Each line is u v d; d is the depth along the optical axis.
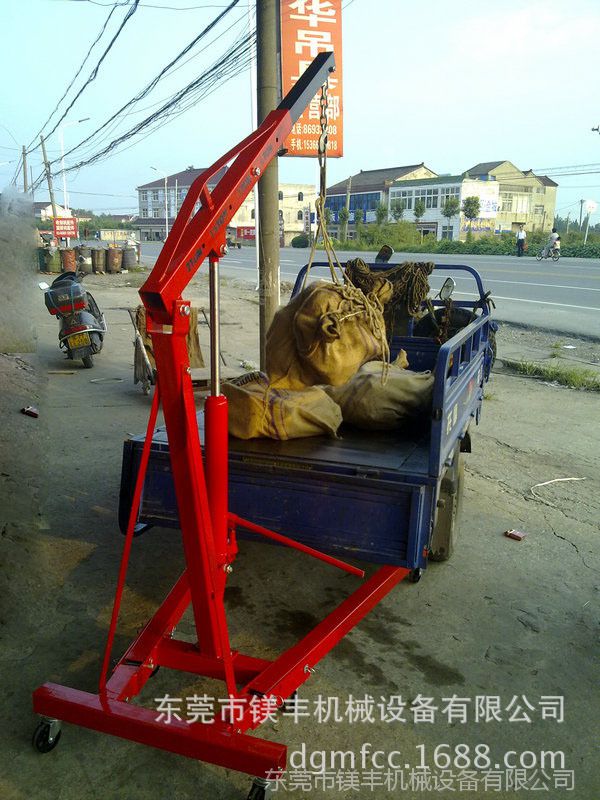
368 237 53.31
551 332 12.43
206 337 11.74
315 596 3.76
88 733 2.69
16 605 3.54
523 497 5.19
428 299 5.69
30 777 2.46
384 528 3.00
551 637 3.42
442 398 2.91
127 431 6.57
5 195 10.61
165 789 2.44
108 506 4.82
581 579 4.00
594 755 2.67
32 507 4.74
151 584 3.81
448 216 61.94
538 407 7.79
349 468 3.06
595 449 6.35
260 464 3.18
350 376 3.36
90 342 9.27
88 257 26.03
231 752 2.32
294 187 75.31
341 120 7.36
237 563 4.11
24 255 10.78
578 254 37.66
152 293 2.13
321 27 7.02
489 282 20.66
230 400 3.49
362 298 3.33
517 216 72.50
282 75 7.04
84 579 3.83
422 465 3.15
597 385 8.65
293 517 3.16
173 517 3.39
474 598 3.77
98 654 3.16
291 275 21.97
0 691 2.89
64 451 5.93
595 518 4.84
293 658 2.74
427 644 3.34
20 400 7.62
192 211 2.27
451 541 4.04
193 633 3.37
